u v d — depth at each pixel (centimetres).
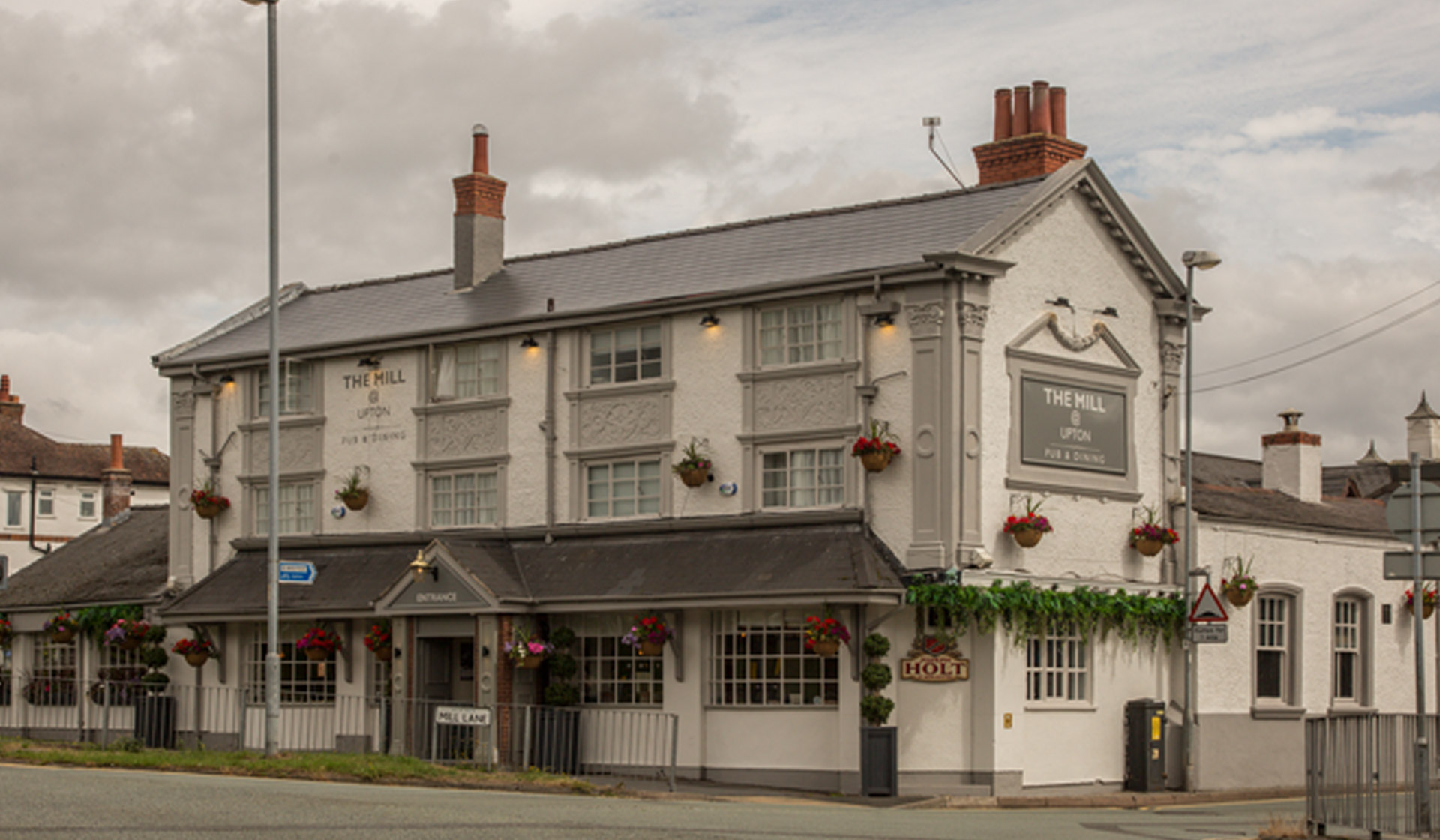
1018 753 2489
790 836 1469
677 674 2616
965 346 2495
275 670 2369
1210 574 2839
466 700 2850
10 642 3572
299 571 2428
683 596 2547
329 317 3359
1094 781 2628
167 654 3241
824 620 2419
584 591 2677
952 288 2500
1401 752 2927
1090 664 2648
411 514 3031
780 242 2852
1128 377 2791
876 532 2519
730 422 2680
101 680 3309
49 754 2306
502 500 2917
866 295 2575
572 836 1381
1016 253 2608
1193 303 2869
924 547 2455
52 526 6022
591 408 2841
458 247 3256
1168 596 2767
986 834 1620
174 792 1667
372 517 3080
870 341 2559
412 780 2136
